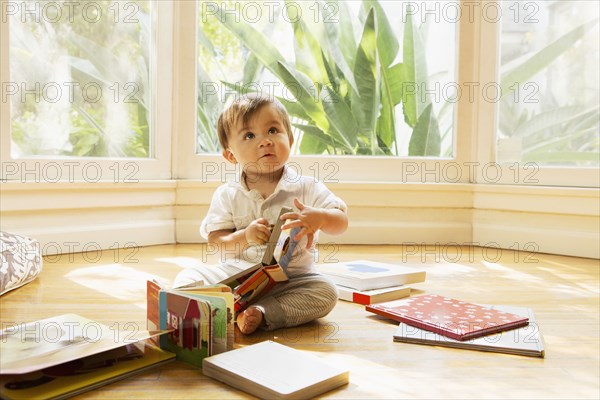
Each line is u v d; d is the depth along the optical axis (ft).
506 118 8.39
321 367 3.31
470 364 3.59
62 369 3.34
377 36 8.64
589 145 7.95
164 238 8.25
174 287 4.29
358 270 5.73
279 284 4.44
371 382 3.29
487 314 4.43
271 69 8.61
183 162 8.43
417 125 8.72
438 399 3.07
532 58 8.20
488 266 6.84
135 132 8.15
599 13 7.79
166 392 3.14
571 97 8.02
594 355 3.77
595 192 7.58
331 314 4.75
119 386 3.21
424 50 8.66
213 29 8.48
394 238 8.48
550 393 3.16
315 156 8.50
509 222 8.24
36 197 7.10
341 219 4.34
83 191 7.48
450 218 8.57
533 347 3.78
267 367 3.30
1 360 3.14
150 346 3.79
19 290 5.33
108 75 7.86
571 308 4.94
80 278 5.87
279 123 4.64
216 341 3.59
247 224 4.70
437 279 6.07
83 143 7.71
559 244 7.80
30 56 7.18
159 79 8.19
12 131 7.09
